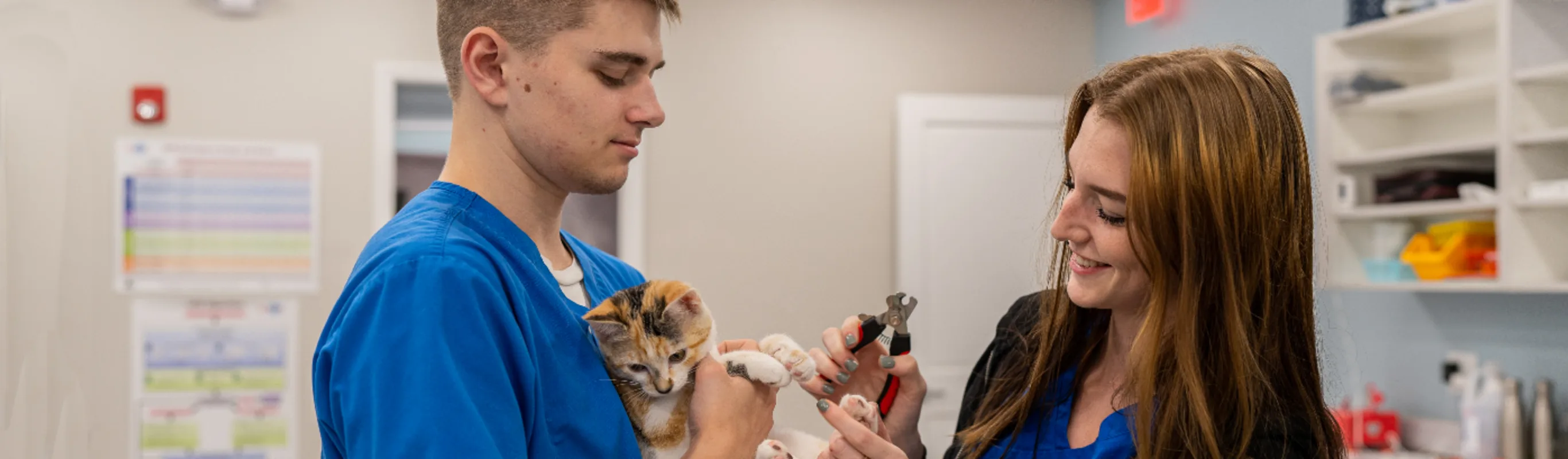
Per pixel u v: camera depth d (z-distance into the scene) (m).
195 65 3.43
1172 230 1.01
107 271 3.37
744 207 3.79
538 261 1.03
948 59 3.95
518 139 1.00
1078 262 1.13
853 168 3.88
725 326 3.77
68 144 3.29
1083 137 1.08
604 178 1.01
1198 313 1.03
